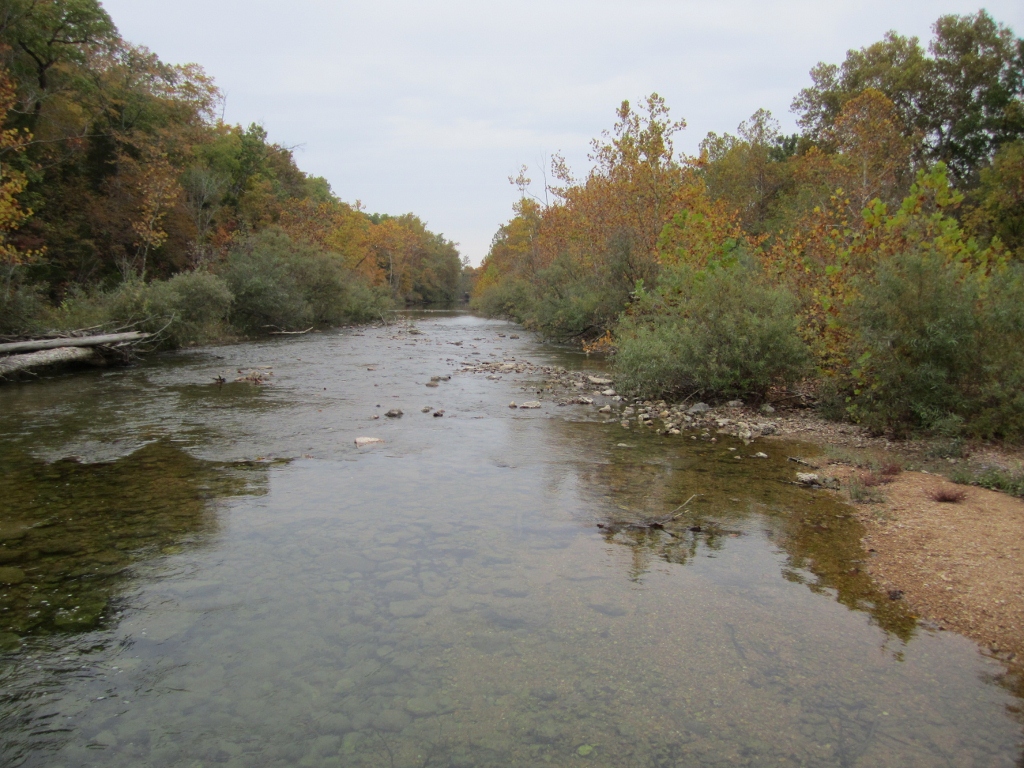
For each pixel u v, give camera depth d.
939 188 11.07
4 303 17.14
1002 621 4.26
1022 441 8.91
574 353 24.53
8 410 11.58
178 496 6.77
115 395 13.31
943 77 39.50
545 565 5.16
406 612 4.37
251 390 14.14
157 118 34.72
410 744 3.10
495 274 79.00
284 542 5.55
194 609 4.38
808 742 3.12
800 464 8.32
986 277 10.02
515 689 3.55
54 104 28.06
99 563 5.09
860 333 9.80
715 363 12.42
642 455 8.77
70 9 26.94
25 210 24.56
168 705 3.38
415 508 6.46
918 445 9.13
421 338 31.42
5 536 5.65
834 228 13.92
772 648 3.97
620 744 3.11
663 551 5.46
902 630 4.19
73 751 3.02
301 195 59.03
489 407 12.45
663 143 24.00
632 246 23.80
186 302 23.36
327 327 38.91
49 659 3.77
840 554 5.41
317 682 3.59
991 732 3.20
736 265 14.68
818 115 45.53
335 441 9.35
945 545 5.50
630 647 3.97
